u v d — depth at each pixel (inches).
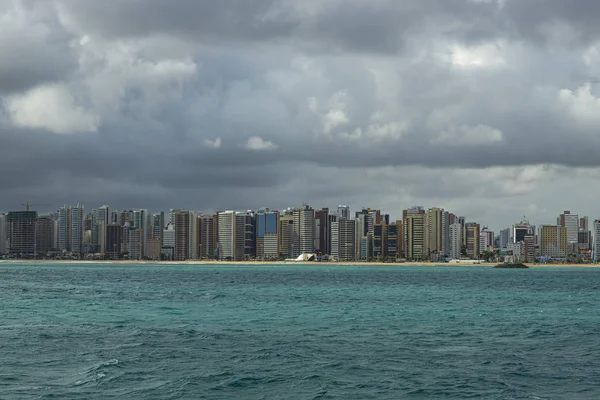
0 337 2743.6
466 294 6717.5
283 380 1903.3
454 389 1814.7
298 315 3890.3
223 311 4148.6
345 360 2226.9
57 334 2849.4
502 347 2571.4
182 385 1818.4
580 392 1793.8
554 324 3484.3
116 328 3093.0
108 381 1863.9
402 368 2094.0
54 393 1726.1
